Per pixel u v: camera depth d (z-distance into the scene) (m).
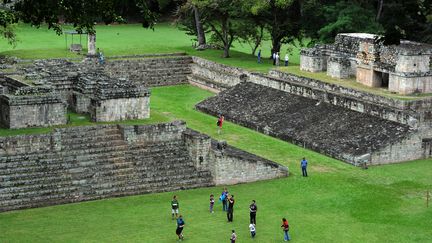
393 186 56.41
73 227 47.56
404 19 65.12
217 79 90.00
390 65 71.12
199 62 95.06
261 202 52.94
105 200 53.12
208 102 80.25
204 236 46.47
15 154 54.41
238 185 57.03
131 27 126.25
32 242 44.75
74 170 54.56
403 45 71.62
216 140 62.69
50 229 47.09
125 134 58.12
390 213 50.81
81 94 63.12
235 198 53.75
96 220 48.94
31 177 53.03
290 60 99.00
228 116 75.69
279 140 68.94
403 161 63.12
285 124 70.75
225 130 72.00
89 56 91.50
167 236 46.34
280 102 75.56
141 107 61.66
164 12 132.50
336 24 91.25
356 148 63.00
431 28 78.75
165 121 61.09
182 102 83.25
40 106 57.84
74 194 52.81
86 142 57.38
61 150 55.91
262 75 81.75
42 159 54.62
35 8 49.50
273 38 95.50
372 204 52.50
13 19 50.75
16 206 50.84
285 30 94.50
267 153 64.62
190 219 49.44
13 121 57.12
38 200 51.59
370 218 49.88
